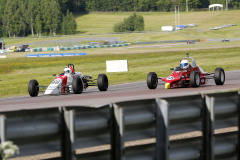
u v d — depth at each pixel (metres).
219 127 20.19
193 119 19.47
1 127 15.15
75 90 55.94
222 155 20.36
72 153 16.48
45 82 102.25
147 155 18.53
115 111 17.70
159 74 110.06
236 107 20.72
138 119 18.05
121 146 17.44
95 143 17.44
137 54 199.38
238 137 20.92
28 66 165.25
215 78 56.31
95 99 44.41
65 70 59.16
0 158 14.96
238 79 72.75
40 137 16.34
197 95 19.42
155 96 43.47
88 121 17.03
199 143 19.83
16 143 15.72
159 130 18.67
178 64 145.75
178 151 19.08
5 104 46.06
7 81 111.69
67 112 16.56
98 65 159.12
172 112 18.58
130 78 99.88
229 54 176.38
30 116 15.95
